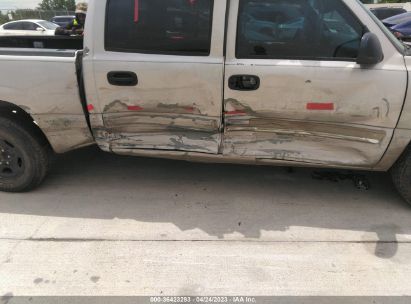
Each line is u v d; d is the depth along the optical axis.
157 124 2.93
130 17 2.72
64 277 2.33
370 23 2.61
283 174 3.67
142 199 3.21
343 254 2.58
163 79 2.74
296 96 2.68
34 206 3.08
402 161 2.90
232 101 2.76
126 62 2.74
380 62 2.61
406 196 3.05
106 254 2.53
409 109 2.62
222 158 3.03
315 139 2.84
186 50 2.72
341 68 2.61
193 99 2.78
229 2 2.64
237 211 3.05
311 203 3.19
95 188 3.38
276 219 2.96
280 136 2.87
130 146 3.06
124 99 2.83
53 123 2.98
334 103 2.67
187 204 3.14
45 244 2.62
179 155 3.04
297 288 2.28
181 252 2.56
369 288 2.29
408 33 7.45
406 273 2.41
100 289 2.24
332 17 2.62
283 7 2.63
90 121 2.96
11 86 2.87
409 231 2.83
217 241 2.68
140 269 2.40
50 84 2.84
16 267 2.40
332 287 2.29
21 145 3.06
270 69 2.65
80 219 2.91
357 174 3.59
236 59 2.69
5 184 3.23
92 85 2.82
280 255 2.55
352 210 3.09
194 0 2.65
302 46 2.66
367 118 2.69
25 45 4.17
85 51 2.79
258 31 2.66
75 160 3.93
